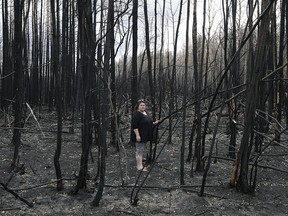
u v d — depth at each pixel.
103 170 4.50
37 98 18.08
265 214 4.49
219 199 4.97
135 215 4.38
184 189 5.29
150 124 6.48
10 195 4.94
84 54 4.79
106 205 4.67
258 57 4.65
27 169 6.39
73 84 15.02
